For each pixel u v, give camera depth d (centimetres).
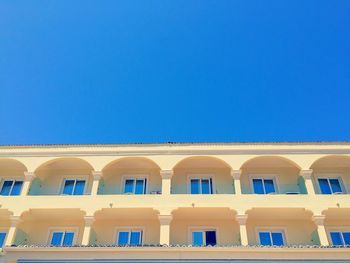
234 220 2195
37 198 2170
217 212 2123
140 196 2147
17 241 2094
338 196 2095
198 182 2400
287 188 2325
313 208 2045
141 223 2225
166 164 2289
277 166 2406
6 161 2398
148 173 2452
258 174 2403
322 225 1983
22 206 2134
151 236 2166
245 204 2081
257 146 2342
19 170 2492
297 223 2172
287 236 2125
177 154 2334
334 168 2389
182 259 1800
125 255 1823
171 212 2070
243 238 1958
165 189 2183
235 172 2238
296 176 2370
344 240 2095
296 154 2297
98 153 2367
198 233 2169
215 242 2123
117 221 2236
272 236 2141
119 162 2389
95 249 1841
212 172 2428
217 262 1783
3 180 2466
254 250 1803
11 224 2080
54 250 1856
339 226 2141
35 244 2148
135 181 2430
